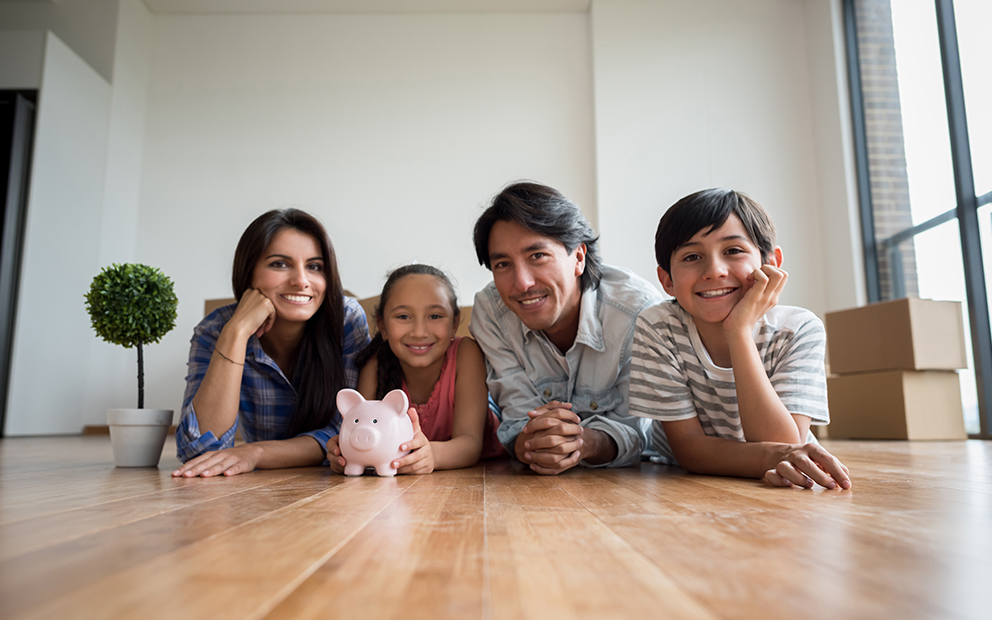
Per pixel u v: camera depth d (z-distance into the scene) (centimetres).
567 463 112
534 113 464
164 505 72
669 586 36
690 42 458
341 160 462
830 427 313
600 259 145
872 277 406
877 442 266
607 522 60
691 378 121
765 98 454
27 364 353
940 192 345
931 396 284
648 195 444
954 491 86
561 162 459
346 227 456
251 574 39
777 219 443
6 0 432
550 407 117
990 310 310
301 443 129
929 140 354
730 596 34
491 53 470
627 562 43
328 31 473
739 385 107
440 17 473
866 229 410
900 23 381
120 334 133
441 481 101
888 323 291
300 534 53
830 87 432
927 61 356
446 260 453
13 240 351
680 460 119
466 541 50
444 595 34
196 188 459
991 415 302
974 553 46
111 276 134
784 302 437
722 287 110
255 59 471
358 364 145
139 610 31
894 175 388
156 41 471
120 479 104
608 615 31
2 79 366
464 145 462
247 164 461
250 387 140
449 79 469
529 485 96
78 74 394
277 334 141
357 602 33
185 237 454
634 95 453
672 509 69
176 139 463
